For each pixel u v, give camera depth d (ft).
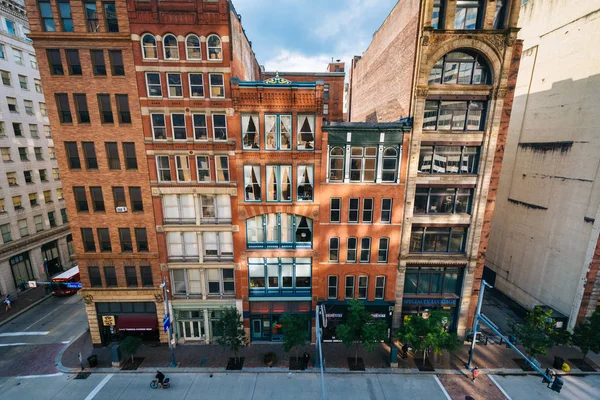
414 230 78.38
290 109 69.92
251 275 79.61
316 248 77.51
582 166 77.15
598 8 71.82
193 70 66.90
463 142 72.59
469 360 72.79
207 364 73.82
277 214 76.43
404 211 75.51
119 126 68.49
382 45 97.71
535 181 92.07
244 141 72.02
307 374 70.95
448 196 76.79
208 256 78.13
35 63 124.47
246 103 69.26
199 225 74.95
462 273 80.59
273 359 73.92
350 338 68.95
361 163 73.72
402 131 71.26
